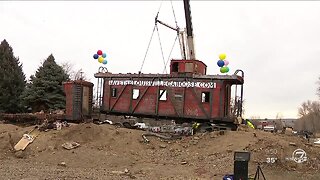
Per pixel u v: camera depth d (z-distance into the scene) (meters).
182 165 17.52
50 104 35.75
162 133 22.95
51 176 14.55
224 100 24.00
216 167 16.83
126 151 19.52
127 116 27.36
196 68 25.69
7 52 38.44
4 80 36.97
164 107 25.42
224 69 24.31
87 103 26.11
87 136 20.75
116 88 27.33
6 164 17.23
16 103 36.84
